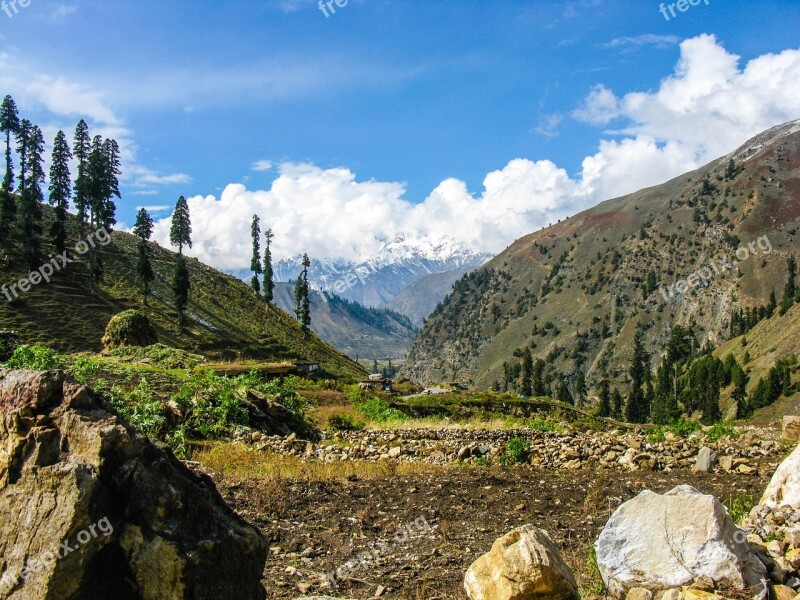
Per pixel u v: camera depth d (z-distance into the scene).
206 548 4.95
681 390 158.38
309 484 13.86
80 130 107.50
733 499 12.53
